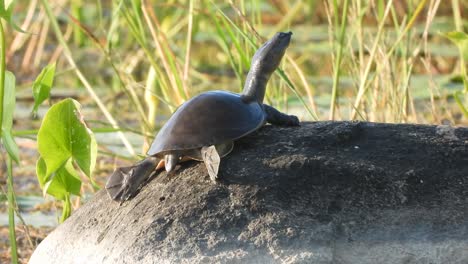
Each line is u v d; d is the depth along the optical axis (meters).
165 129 9.97
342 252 9.01
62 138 11.26
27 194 16.25
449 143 10.08
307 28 28.94
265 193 9.41
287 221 9.14
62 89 23.58
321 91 21.48
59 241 10.20
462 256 9.01
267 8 31.47
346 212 9.25
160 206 9.59
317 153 9.90
